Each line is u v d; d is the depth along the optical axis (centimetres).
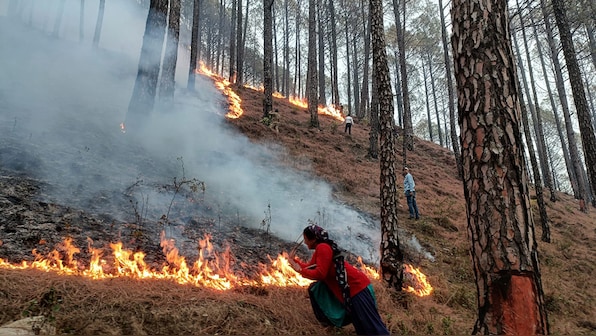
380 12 671
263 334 319
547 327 239
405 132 1634
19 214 443
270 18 1658
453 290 604
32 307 280
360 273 352
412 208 1016
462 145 287
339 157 1420
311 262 373
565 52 878
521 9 1239
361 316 333
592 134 820
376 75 648
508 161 263
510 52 290
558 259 916
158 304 324
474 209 268
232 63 2484
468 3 298
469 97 284
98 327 276
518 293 237
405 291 535
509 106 274
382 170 597
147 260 441
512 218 252
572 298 675
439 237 918
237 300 367
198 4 1664
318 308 365
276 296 414
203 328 307
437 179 1686
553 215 1402
